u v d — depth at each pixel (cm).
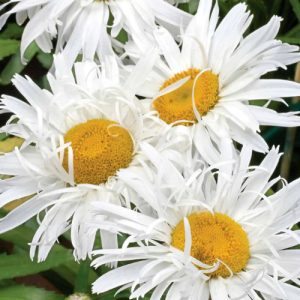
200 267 47
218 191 48
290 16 59
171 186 48
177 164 49
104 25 53
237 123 49
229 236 48
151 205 47
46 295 52
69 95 51
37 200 50
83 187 49
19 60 59
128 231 47
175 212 48
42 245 49
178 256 46
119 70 52
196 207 49
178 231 48
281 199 47
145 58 50
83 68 51
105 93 50
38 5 54
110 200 49
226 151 48
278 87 50
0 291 52
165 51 52
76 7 54
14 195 49
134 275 47
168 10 53
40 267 52
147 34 52
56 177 50
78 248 49
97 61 54
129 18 53
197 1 58
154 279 46
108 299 51
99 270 55
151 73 52
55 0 53
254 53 50
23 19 56
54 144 49
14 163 50
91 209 47
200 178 48
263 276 46
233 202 48
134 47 53
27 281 60
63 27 54
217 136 50
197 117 49
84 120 51
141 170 50
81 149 50
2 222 49
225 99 50
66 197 49
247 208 49
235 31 51
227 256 47
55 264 52
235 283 47
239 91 50
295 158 58
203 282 47
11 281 54
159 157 48
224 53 50
